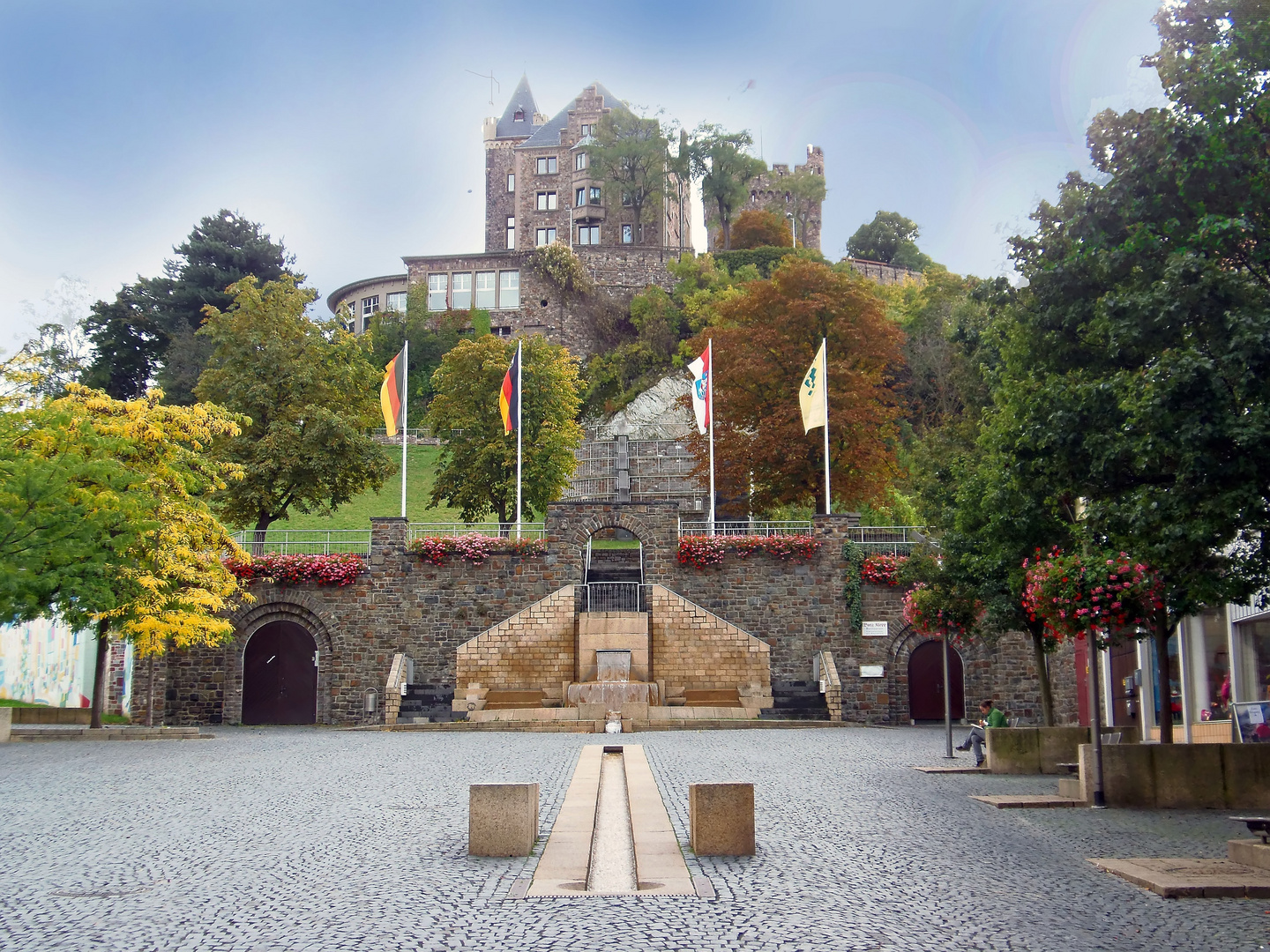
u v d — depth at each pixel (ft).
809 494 170.50
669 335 324.39
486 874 41.55
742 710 127.13
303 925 34.45
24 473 94.22
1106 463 53.16
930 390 252.62
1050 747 76.54
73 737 105.60
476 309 336.29
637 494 223.51
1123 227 55.31
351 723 136.46
